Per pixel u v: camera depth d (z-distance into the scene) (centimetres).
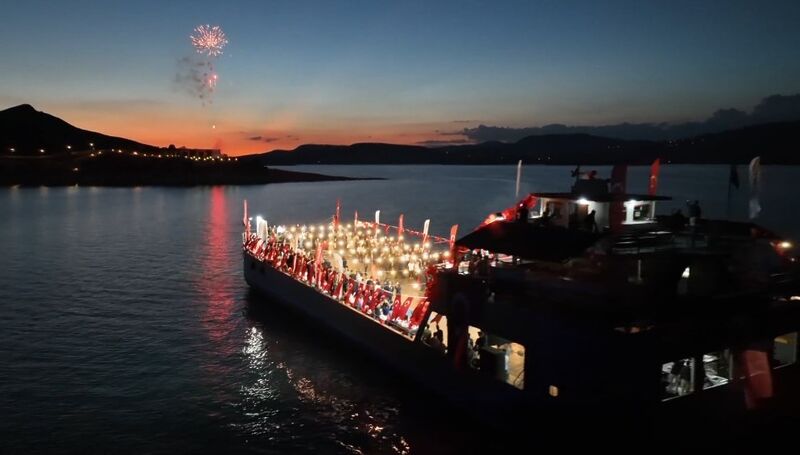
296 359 3406
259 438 2508
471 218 12256
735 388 2092
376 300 3262
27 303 4794
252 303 4788
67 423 2586
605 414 1923
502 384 2295
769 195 12888
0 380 3067
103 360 3400
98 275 6019
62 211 13275
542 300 2097
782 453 2216
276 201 16950
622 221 2556
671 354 1909
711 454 2064
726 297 2025
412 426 2595
